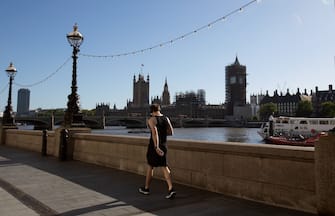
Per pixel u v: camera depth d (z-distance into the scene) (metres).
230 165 7.85
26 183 9.51
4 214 6.46
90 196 7.87
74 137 15.35
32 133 21.23
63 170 12.01
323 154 5.82
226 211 6.50
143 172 10.87
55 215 6.39
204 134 132.25
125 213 6.46
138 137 11.11
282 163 6.81
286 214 6.24
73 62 15.94
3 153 18.95
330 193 5.71
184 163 9.11
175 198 7.60
